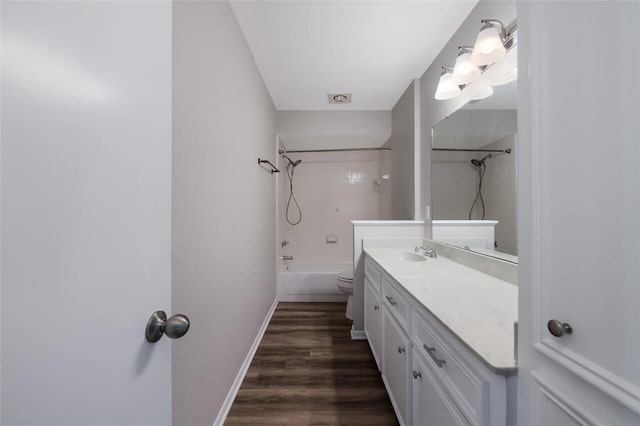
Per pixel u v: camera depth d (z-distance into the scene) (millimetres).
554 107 441
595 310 375
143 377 495
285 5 1415
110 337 415
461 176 1635
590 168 383
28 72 306
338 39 1706
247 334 1744
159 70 558
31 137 308
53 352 329
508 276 1174
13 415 289
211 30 1169
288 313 2688
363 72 2121
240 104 1581
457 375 712
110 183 419
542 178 463
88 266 377
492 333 690
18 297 295
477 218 1465
